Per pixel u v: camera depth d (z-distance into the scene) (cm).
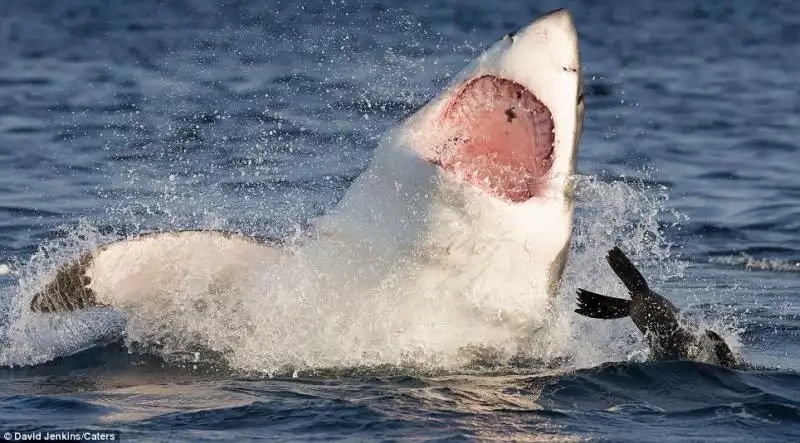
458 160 2625
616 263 2912
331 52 9369
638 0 14225
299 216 4322
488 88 2586
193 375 2747
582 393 2639
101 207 4694
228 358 2877
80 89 7819
